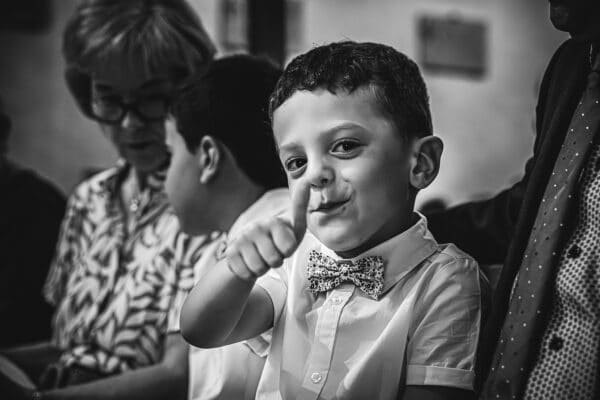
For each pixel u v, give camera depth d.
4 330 2.24
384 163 0.94
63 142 5.09
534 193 0.99
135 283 1.69
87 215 1.90
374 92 0.94
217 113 1.33
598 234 0.90
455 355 0.96
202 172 1.36
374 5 6.09
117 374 1.64
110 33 1.71
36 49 5.03
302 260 1.09
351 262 1.04
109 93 1.74
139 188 1.84
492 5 6.54
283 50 2.44
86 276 1.80
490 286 1.10
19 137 5.00
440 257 1.04
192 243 1.66
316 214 0.94
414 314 1.00
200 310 0.92
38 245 2.32
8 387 1.46
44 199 2.39
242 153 1.34
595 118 0.94
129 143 1.75
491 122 6.54
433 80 6.34
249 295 1.02
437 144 0.99
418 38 6.27
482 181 6.50
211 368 1.28
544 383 0.89
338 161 0.93
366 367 0.98
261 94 1.36
